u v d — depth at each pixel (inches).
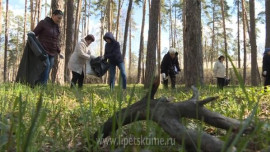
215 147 41.9
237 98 172.7
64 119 98.6
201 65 348.2
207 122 56.5
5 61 1263.5
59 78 455.2
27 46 239.0
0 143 52.7
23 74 239.6
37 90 202.8
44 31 248.4
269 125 66.6
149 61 478.3
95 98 180.4
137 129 65.7
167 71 402.0
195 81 342.3
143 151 51.8
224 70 465.1
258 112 118.3
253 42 717.9
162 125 52.6
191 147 47.1
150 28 489.4
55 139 64.7
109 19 1096.8
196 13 350.9
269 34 603.5
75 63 297.4
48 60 244.4
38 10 1019.3
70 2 566.6
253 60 709.9
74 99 177.5
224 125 54.9
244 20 1091.3
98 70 306.2
